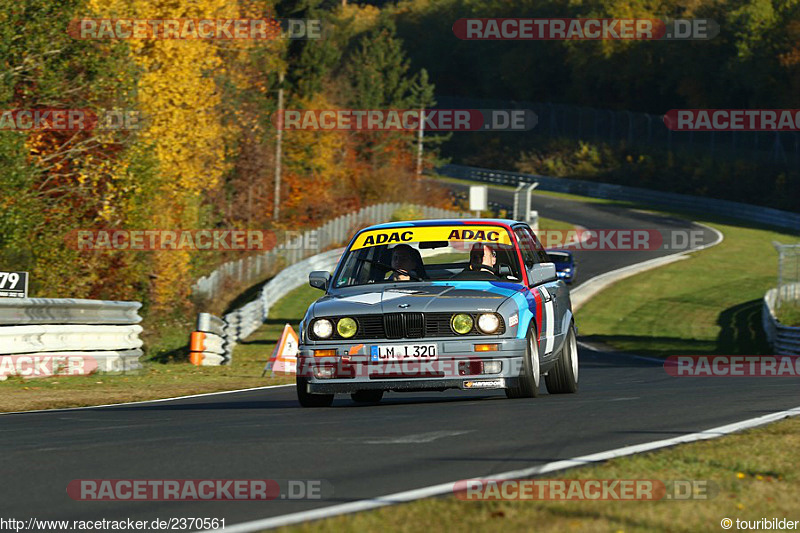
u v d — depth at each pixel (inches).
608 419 1296.8
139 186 4350.4
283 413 1466.5
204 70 5546.3
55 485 888.9
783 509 778.2
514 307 1482.5
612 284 6835.6
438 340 1448.1
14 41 3914.9
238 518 750.5
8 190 3843.5
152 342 4274.1
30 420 1477.6
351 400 1819.6
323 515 745.0
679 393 1755.7
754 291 6609.3
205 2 5388.8
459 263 1606.8
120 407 1744.6
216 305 5408.5
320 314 1482.5
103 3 4527.6
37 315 2347.4
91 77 4202.8
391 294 1498.5
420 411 1422.2
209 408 1653.5
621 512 738.8
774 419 1309.1
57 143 4276.6
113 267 4589.1
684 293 6530.5
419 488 845.8
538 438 1124.5
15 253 3878.0
